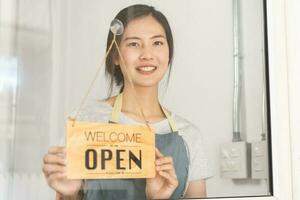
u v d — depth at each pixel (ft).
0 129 2.73
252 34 3.56
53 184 2.80
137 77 3.15
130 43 3.16
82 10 3.02
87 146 2.91
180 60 3.31
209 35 3.43
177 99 3.26
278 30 3.48
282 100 3.43
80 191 2.85
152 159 3.08
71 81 2.95
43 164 2.80
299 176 3.35
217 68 3.42
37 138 2.81
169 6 3.32
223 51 3.46
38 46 2.88
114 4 3.13
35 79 2.85
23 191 2.74
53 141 2.84
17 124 2.78
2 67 2.78
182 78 3.29
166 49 3.27
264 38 3.57
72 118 2.91
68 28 2.97
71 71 2.95
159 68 3.23
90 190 2.87
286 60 3.49
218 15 3.47
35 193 2.77
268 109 3.49
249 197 3.28
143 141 3.08
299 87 3.43
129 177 2.99
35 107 2.83
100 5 3.08
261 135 3.46
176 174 3.15
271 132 3.43
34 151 2.79
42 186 2.78
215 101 3.38
